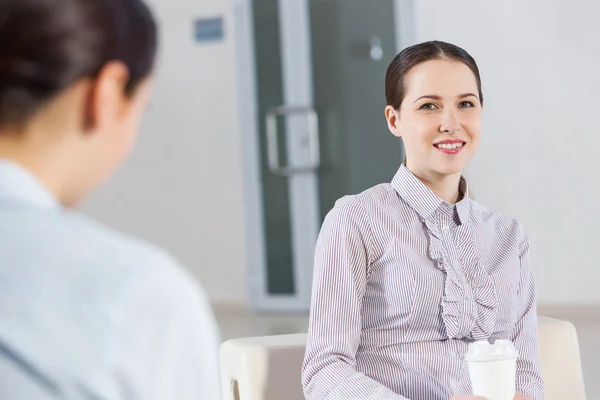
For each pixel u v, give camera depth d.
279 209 8.62
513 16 7.74
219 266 9.06
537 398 2.16
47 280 0.79
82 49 0.85
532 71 7.72
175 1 9.02
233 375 2.24
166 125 9.16
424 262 2.16
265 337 2.33
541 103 7.71
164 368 0.79
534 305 2.28
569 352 2.37
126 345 0.77
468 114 2.24
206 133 9.02
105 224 9.47
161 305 0.80
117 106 0.90
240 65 8.70
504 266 2.23
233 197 8.94
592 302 7.63
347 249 2.16
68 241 0.81
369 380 2.04
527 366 2.20
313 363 2.11
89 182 0.91
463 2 7.88
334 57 8.29
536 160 7.76
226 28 8.84
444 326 2.15
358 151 8.27
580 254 7.66
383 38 8.13
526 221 7.82
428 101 2.23
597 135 7.57
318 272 2.17
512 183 7.84
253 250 8.77
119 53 0.88
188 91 9.05
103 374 0.76
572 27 7.59
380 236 2.17
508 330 2.21
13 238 0.81
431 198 2.19
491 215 2.30
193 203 9.12
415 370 2.13
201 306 0.84
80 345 0.76
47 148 0.87
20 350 0.77
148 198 9.30
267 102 8.59
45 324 0.77
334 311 2.13
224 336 7.46
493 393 1.78
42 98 0.85
